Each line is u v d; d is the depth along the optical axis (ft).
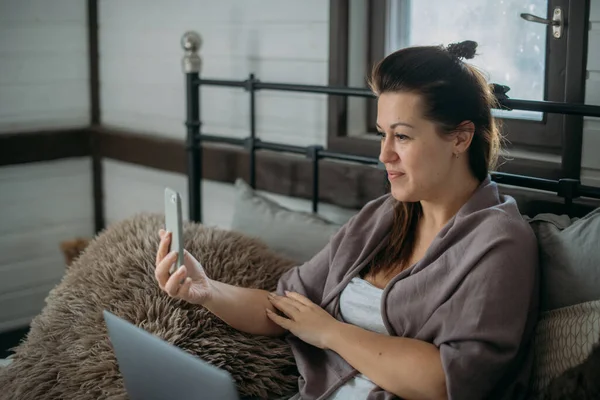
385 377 5.01
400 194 5.29
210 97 9.59
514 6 7.08
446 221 5.42
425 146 5.12
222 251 6.52
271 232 7.24
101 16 10.91
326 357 5.67
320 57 8.32
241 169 9.05
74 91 11.10
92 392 5.58
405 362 4.94
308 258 6.91
